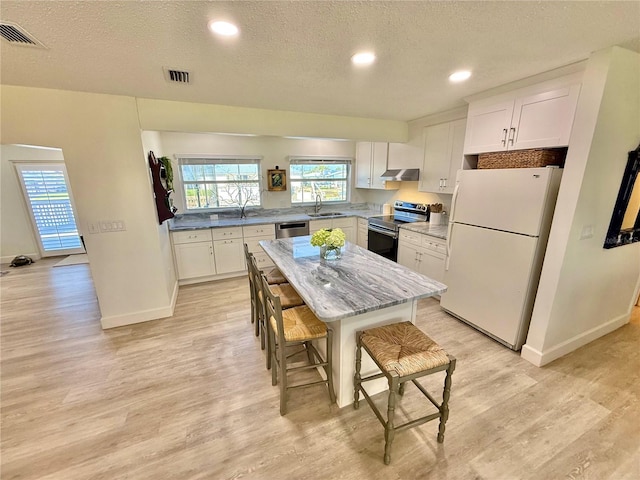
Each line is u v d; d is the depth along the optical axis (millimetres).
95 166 2641
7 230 5246
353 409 1934
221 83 2293
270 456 1619
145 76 2107
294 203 5336
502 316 2553
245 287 4070
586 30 1524
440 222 3902
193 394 2080
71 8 1244
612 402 1953
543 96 2215
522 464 1555
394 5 1263
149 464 1580
